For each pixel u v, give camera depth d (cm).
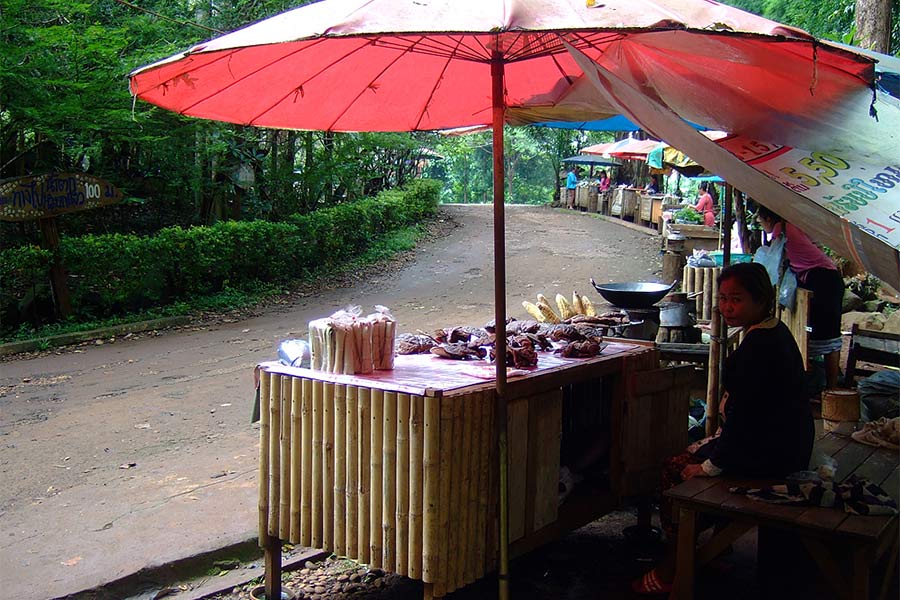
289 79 345
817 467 360
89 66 1180
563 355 405
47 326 1106
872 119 318
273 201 1694
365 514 332
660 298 554
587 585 399
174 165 1449
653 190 2383
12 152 1226
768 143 338
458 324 1138
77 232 1402
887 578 337
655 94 347
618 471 418
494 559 345
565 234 2153
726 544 332
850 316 925
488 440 336
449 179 4728
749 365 345
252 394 778
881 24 932
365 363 351
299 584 398
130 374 876
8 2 1052
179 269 1288
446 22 221
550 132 3578
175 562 402
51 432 656
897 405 519
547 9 224
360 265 1706
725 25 232
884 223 256
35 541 432
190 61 294
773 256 640
